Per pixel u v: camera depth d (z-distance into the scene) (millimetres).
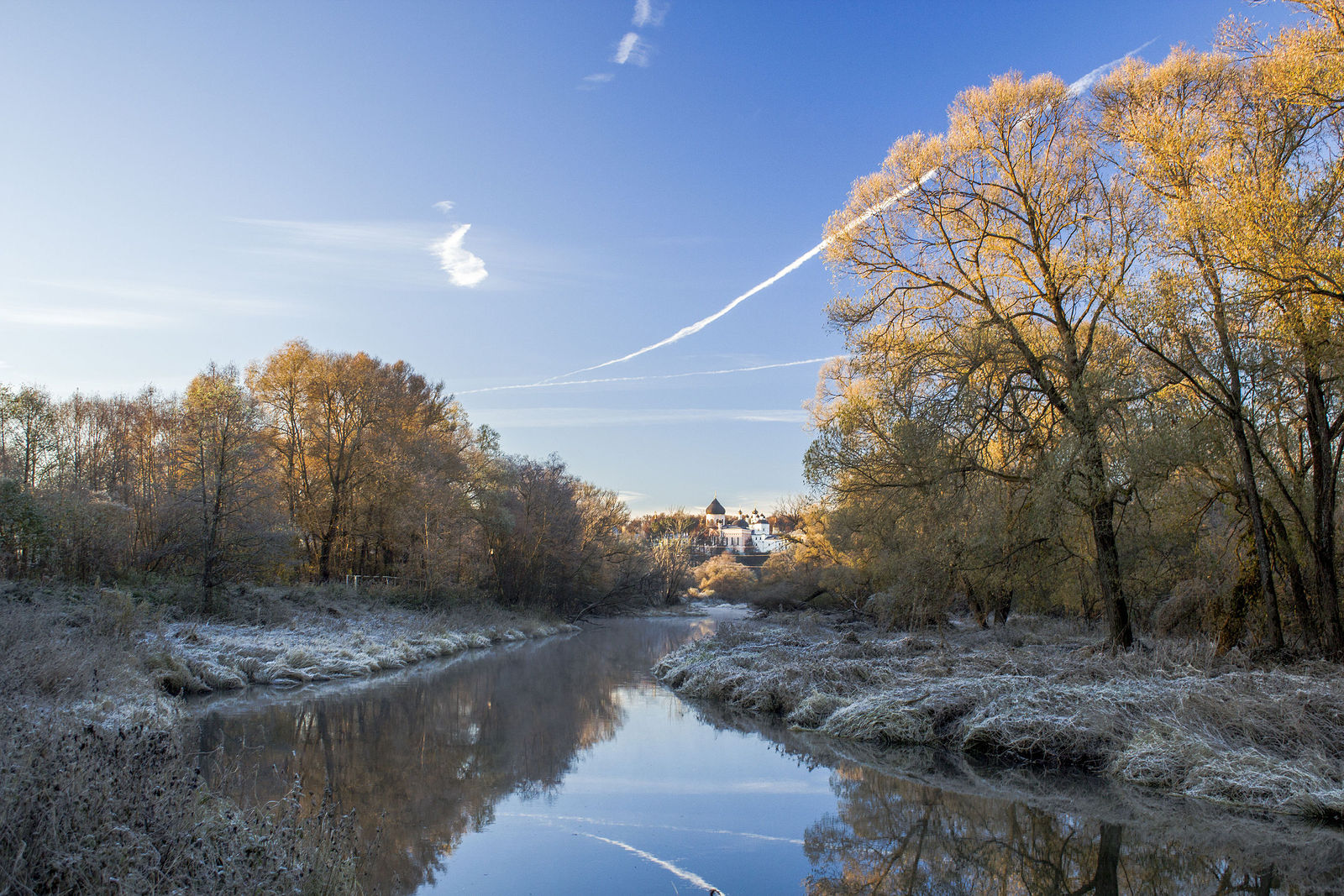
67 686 10219
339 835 5957
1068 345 16531
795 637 27125
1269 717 10375
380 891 6875
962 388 16672
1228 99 15227
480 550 45812
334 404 40562
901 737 13453
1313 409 14000
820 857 7879
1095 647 17031
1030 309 17547
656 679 22984
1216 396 14812
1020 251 17688
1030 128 17047
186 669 16859
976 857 7863
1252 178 13117
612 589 60531
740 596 90125
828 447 20812
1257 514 14477
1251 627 15906
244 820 5867
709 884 7133
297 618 27125
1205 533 19516
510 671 24125
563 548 50406
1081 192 16672
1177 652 14445
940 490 17516
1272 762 9648
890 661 18359
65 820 4551
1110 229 16500
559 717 16000
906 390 18203
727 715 16469
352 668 21312
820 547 45906
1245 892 6871
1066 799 9914
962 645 21672
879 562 25156
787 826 8906
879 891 7008
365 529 41062
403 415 43281
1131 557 19812
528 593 48281
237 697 16797
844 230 18688
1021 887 7109
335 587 34312
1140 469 14977
